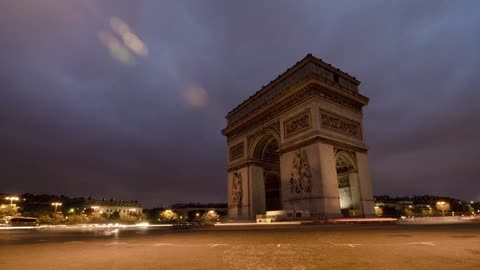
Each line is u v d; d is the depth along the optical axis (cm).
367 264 1126
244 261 1267
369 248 1541
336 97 5503
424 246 1541
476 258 1181
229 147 7744
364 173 5441
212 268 1130
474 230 2508
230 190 7288
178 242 2145
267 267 1135
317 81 5134
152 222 16288
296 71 5862
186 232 3516
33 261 1343
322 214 4541
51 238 2891
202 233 3206
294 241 2025
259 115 6506
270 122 6175
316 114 5031
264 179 6850
